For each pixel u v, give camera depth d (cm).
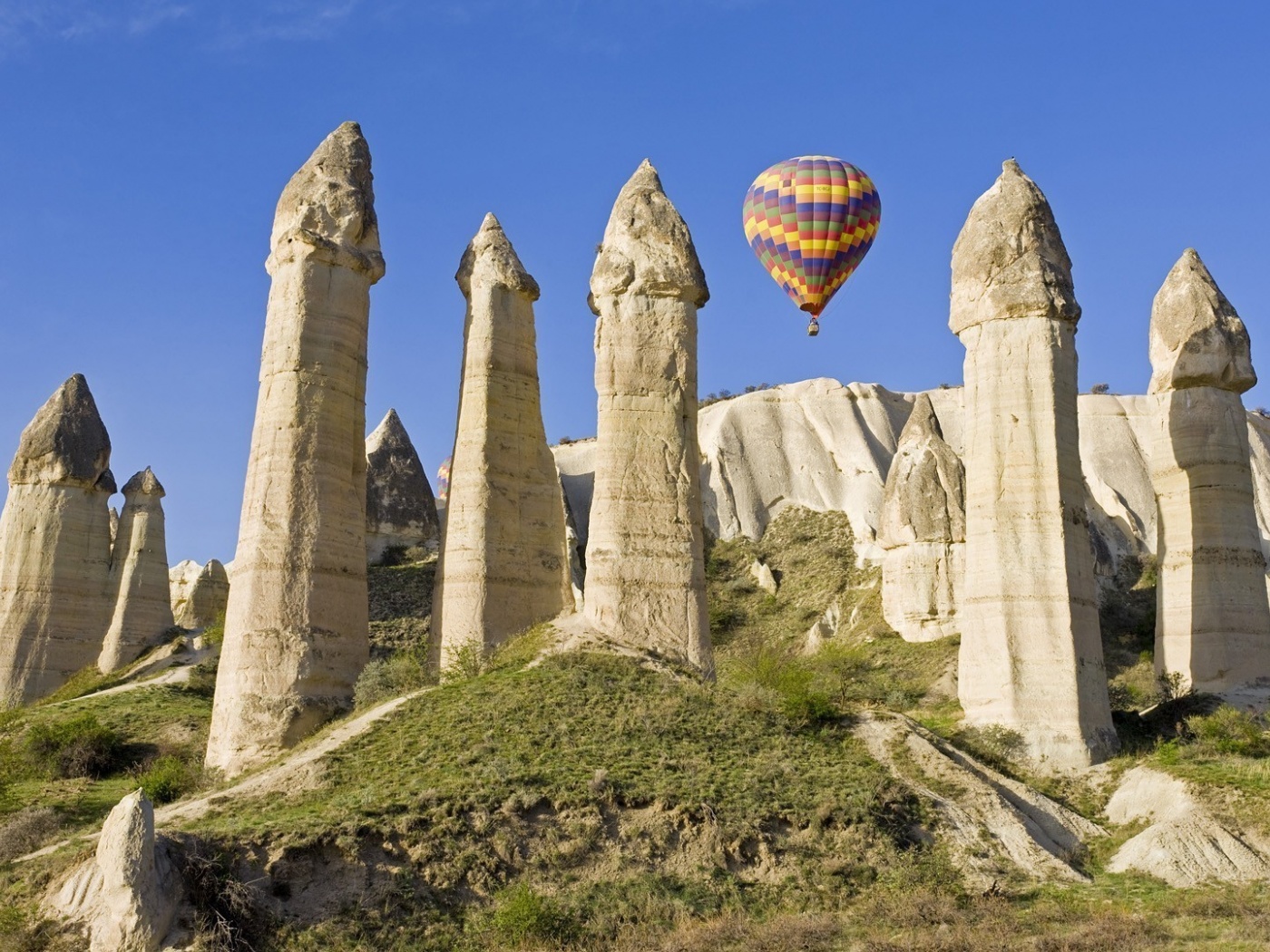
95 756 3419
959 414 9556
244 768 3102
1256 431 9006
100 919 2102
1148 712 3631
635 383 3459
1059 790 3102
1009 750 3195
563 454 9425
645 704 3039
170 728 3831
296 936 2178
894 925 2308
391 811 2480
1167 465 3919
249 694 3189
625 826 2570
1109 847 2838
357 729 3008
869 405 9162
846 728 3128
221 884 2203
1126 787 3039
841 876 2538
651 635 3322
